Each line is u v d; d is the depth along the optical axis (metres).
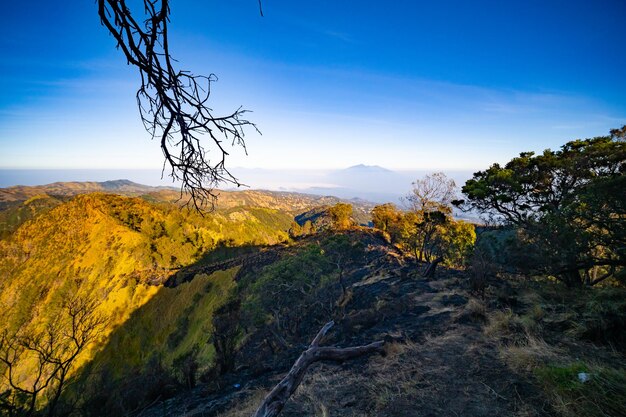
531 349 5.23
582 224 10.39
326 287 26.56
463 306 9.70
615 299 6.28
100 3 1.53
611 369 4.04
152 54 1.68
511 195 16.39
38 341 6.91
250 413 5.75
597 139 15.35
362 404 4.67
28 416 6.52
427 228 29.95
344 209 61.41
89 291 74.69
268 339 19.45
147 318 63.81
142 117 1.85
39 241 88.38
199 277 72.38
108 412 10.04
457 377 4.97
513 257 11.73
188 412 7.41
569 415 3.44
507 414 3.79
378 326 9.91
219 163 1.99
